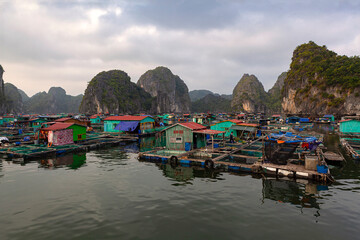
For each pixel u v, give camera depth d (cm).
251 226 915
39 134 2888
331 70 10362
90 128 4969
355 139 3117
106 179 1552
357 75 9369
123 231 876
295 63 13650
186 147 2341
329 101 10112
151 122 4600
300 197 1212
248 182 1481
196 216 1000
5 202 1155
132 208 1081
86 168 1866
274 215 1007
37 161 2134
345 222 941
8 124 6456
